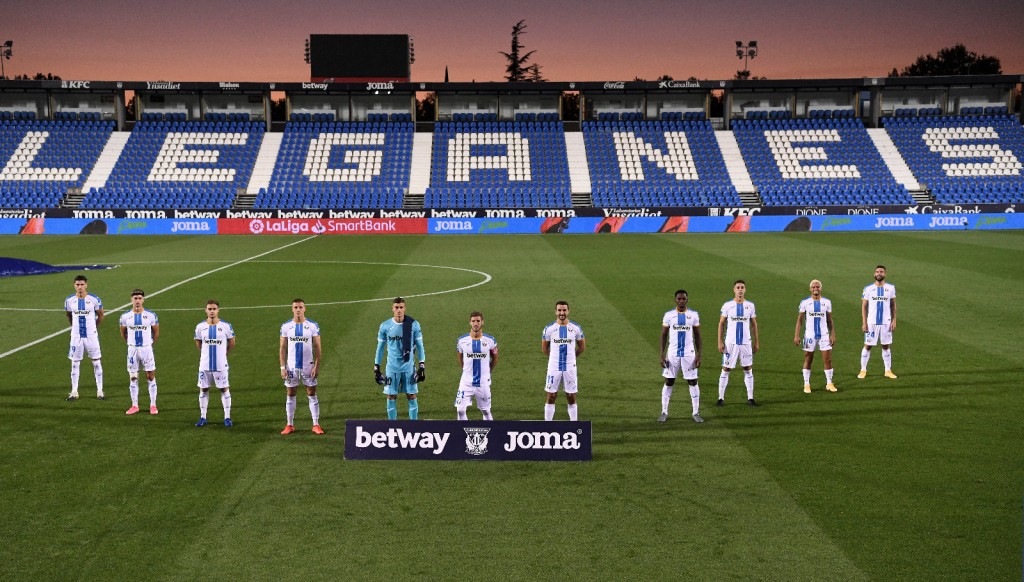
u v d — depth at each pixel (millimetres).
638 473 9789
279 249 36219
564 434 10219
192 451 10602
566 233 44406
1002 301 21391
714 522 8406
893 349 16250
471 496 9117
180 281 25844
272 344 16828
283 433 11320
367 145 52156
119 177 48969
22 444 10875
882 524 8328
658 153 51812
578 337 11180
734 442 10906
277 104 79312
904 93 54656
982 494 9062
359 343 16875
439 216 44812
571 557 7664
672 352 11617
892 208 45188
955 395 13055
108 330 18359
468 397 10969
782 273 27219
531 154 51688
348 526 8344
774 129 53625
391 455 10297
